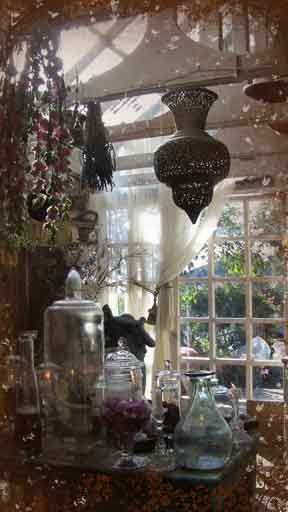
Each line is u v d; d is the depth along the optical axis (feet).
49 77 4.89
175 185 4.59
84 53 4.83
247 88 4.31
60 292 5.09
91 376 4.82
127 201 4.99
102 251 5.06
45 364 4.94
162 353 4.75
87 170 5.07
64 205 5.07
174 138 4.58
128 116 4.95
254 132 4.30
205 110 4.53
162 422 4.68
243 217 4.37
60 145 5.01
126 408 4.25
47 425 4.81
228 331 4.44
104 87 4.89
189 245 4.64
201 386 4.26
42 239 5.02
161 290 4.78
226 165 4.41
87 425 4.65
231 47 4.33
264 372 4.25
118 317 4.94
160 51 4.58
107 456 4.49
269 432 4.07
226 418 4.27
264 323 4.27
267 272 4.26
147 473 4.15
